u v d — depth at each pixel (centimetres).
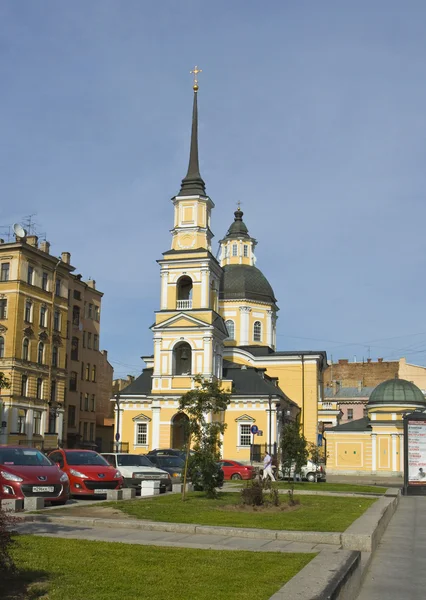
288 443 3956
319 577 1048
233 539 1603
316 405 8019
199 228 6831
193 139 7169
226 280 8438
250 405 6625
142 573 1130
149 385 6925
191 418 2861
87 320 8075
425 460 3716
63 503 2297
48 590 1001
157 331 6656
